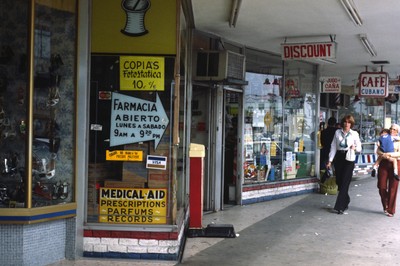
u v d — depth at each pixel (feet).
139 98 18.79
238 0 22.06
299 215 29.19
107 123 18.86
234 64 27.86
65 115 18.67
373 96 43.14
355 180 49.67
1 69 17.70
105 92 18.81
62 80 18.62
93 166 18.85
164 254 18.74
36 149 17.78
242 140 32.40
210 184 29.94
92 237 18.65
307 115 40.34
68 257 18.52
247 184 33.09
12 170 17.47
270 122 35.68
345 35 29.91
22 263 16.96
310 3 22.72
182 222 21.63
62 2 18.30
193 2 22.67
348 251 21.06
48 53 18.16
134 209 18.81
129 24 18.66
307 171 40.19
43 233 17.67
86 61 18.67
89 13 18.65
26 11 17.49
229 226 23.45
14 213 16.80
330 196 37.29
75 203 18.48
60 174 18.58
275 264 18.94
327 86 47.16
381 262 19.48
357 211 30.83
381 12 24.25
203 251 20.63
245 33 29.37
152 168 18.83
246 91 33.27
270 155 35.65
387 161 29.55
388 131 30.19
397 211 31.17
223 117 30.60
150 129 18.80
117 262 18.35
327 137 39.65
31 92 17.42
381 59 39.65
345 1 22.09
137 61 18.71
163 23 18.62
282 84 36.99
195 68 27.25
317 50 29.07
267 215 29.04
